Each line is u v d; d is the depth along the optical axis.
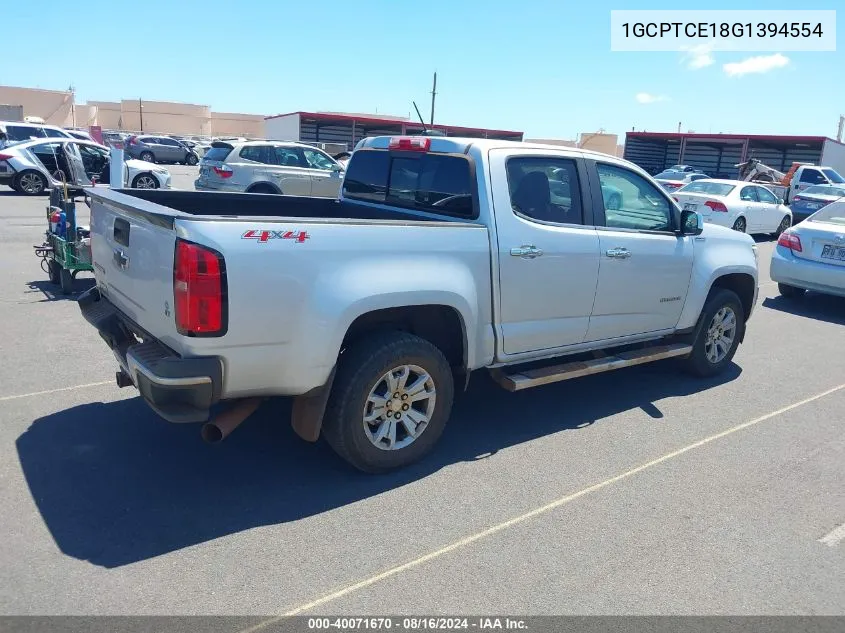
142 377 3.37
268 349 3.48
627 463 4.45
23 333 6.50
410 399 4.10
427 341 4.11
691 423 5.18
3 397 4.98
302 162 15.55
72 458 4.12
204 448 4.34
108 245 4.17
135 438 4.42
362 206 5.33
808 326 8.62
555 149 4.78
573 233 4.73
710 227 6.06
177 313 3.29
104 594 2.93
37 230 12.77
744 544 3.57
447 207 4.57
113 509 3.60
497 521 3.68
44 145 19.27
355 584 3.10
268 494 3.83
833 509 3.98
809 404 5.73
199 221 3.24
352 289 3.65
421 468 4.24
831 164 41.31
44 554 3.18
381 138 5.25
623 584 3.19
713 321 6.10
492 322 4.40
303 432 3.84
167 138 44.19
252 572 3.14
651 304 5.42
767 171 29.25
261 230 3.37
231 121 86.50
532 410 5.30
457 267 4.11
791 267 9.52
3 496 3.66
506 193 4.40
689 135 44.53
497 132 43.69
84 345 6.22
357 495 3.88
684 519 3.79
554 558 3.36
